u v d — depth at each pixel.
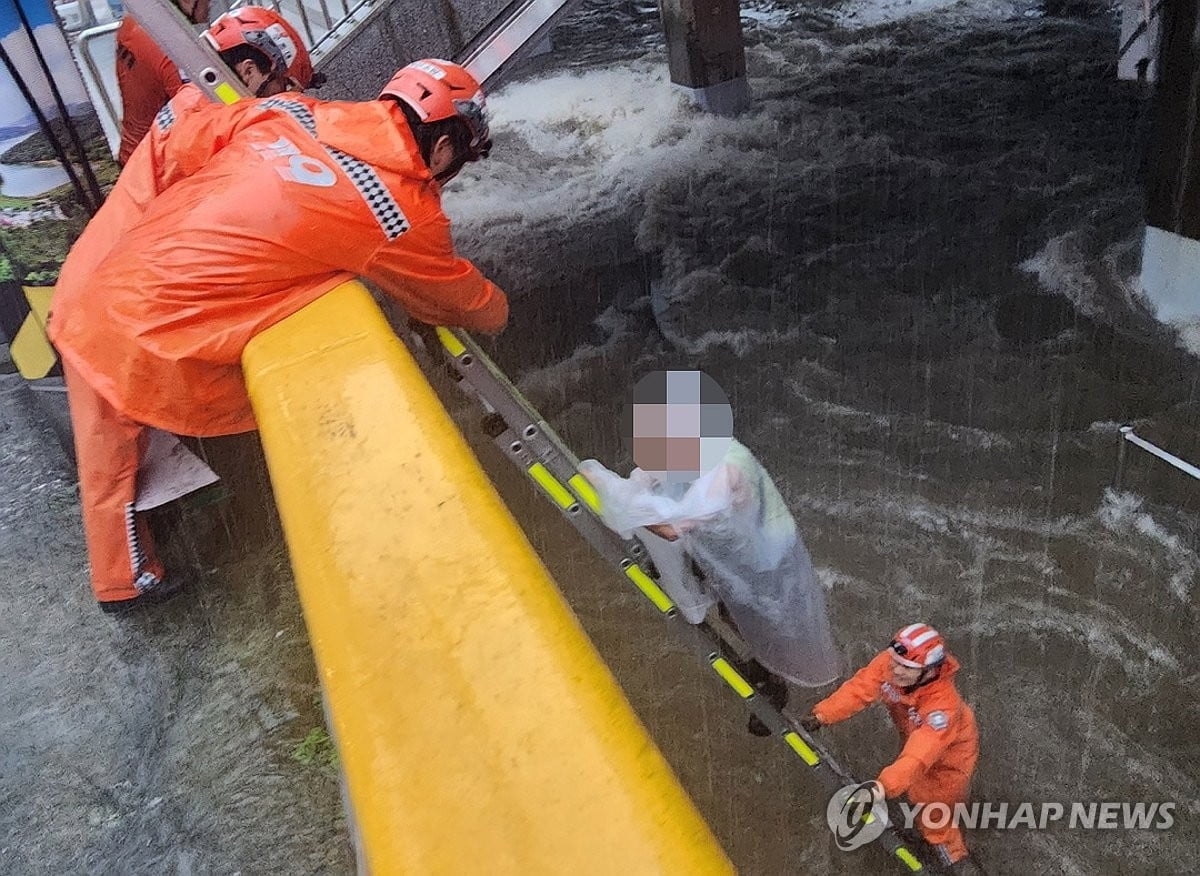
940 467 5.79
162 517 3.35
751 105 10.66
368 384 1.70
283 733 2.64
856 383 6.57
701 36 10.23
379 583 1.20
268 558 3.29
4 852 2.38
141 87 3.65
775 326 7.29
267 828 2.38
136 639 3.05
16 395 4.70
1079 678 4.51
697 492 2.52
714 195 9.03
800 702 4.16
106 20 5.48
